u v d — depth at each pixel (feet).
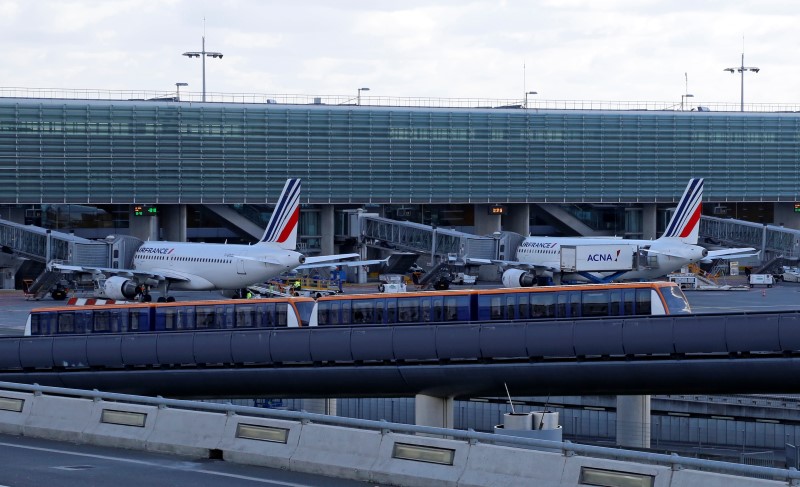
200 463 111.34
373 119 554.05
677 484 90.43
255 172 541.34
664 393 183.83
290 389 200.64
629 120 581.94
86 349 207.62
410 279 542.16
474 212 595.06
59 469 106.93
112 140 520.01
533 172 573.33
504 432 130.62
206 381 202.59
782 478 86.33
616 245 441.68
